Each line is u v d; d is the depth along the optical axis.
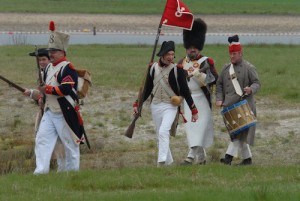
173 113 29.39
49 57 28.44
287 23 129.50
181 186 24.78
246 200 22.12
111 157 34.78
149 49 85.25
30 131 41.09
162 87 29.36
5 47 85.12
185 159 32.25
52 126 27.77
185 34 31.30
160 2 165.00
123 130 41.19
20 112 46.34
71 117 27.73
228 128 31.38
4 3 148.38
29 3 151.12
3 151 35.25
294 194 22.59
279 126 42.25
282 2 174.62
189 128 31.20
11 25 117.56
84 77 27.98
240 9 149.00
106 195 22.86
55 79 27.52
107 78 59.00
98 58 74.12
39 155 27.62
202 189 23.64
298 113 46.44
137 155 35.44
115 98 50.94
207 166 28.00
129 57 75.25
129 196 22.58
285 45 93.12
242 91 31.23
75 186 24.66
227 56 78.25
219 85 31.70
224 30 120.06
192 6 153.12
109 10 139.00
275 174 26.81
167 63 29.22
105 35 108.50
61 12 134.12
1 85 55.53
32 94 28.33
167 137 29.02
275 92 53.53
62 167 28.27
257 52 84.31
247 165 29.78
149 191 23.50
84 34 109.81
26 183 24.86
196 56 31.28
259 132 40.66
